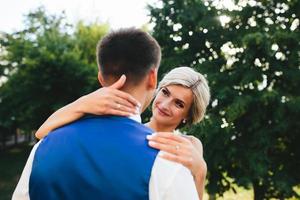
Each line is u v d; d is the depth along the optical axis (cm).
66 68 1625
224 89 898
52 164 124
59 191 122
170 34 1094
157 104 272
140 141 124
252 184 996
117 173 119
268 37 874
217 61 1000
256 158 891
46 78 1652
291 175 971
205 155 923
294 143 995
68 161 123
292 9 1012
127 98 131
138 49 135
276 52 947
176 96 265
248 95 883
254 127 898
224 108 904
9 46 1817
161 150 124
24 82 1695
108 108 130
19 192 129
